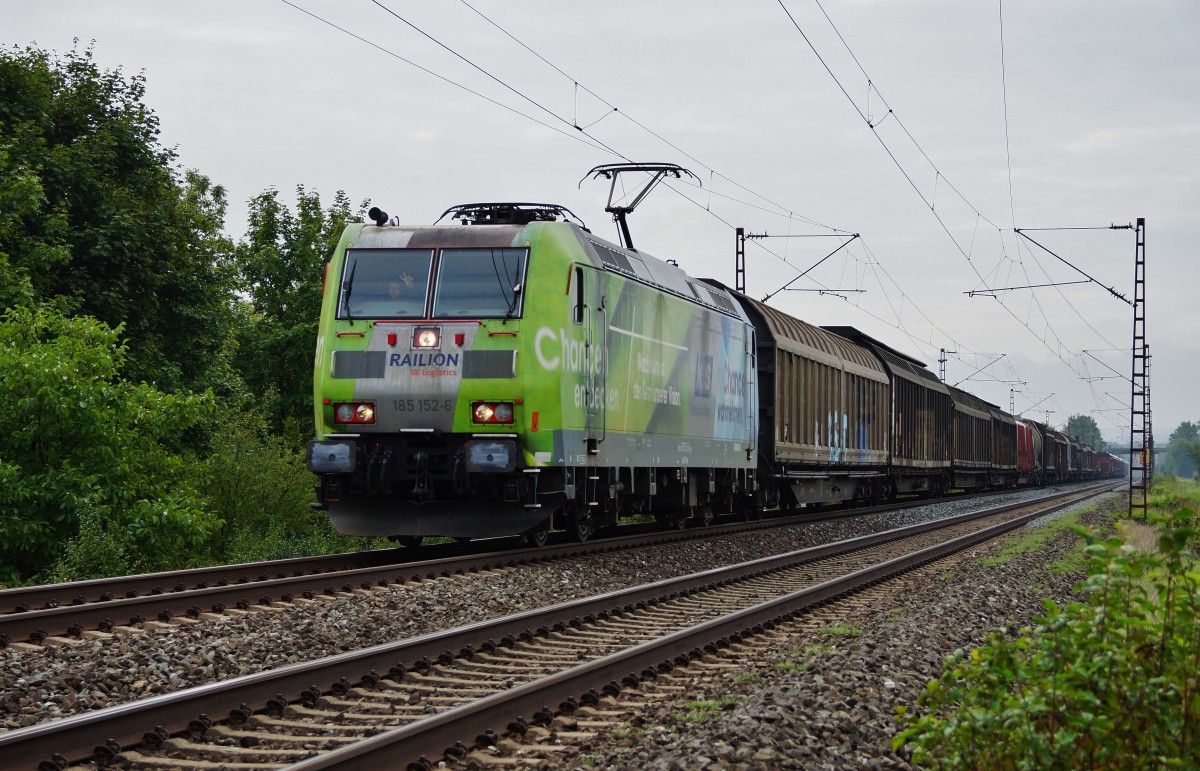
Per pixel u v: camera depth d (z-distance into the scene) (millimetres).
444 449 14133
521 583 12344
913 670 8484
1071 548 19625
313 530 21156
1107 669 4715
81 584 10578
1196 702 4668
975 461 50219
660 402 17469
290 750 6023
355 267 14469
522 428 13766
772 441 24281
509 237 14305
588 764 5859
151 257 23047
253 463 21016
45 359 15047
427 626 10070
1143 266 31453
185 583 11688
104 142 23609
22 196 20266
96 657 8039
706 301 19859
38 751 5480
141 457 16297
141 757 5832
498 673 8141
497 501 14266
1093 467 113938
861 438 31641
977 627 10977
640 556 15664
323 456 14008
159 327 24281
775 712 6617
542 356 13867
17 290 17859
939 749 5266
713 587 13242
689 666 8578
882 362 35094
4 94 23344
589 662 7828
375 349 14047
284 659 8500
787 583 14055
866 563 16562
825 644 9562
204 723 6266
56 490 14656
